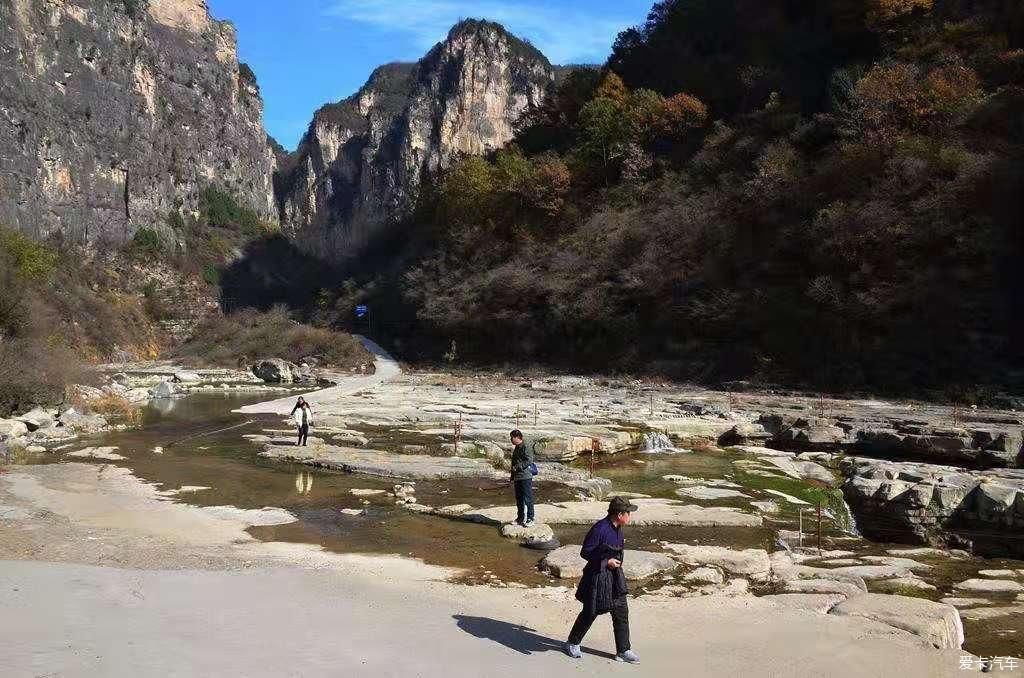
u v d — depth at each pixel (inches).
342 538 495.5
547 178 2751.0
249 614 317.1
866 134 1892.2
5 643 267.7
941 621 328.8
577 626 282.8
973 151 1681.8
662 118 2726.4
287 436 989.8
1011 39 2062.0
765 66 2662.4
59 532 470.9
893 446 864.3
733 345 1824.6
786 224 1924.2
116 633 284.4
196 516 541.0
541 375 2075.5
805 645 300.8
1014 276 1487.5
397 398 1539.1
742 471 797.9
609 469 813.9
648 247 2165.4
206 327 3344.0
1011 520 510.9
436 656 277.3
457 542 490.0
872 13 2308.1
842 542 525.0
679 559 458.6
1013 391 1300.4
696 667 275.9
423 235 3444.9
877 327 1593.3
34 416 1016.2
